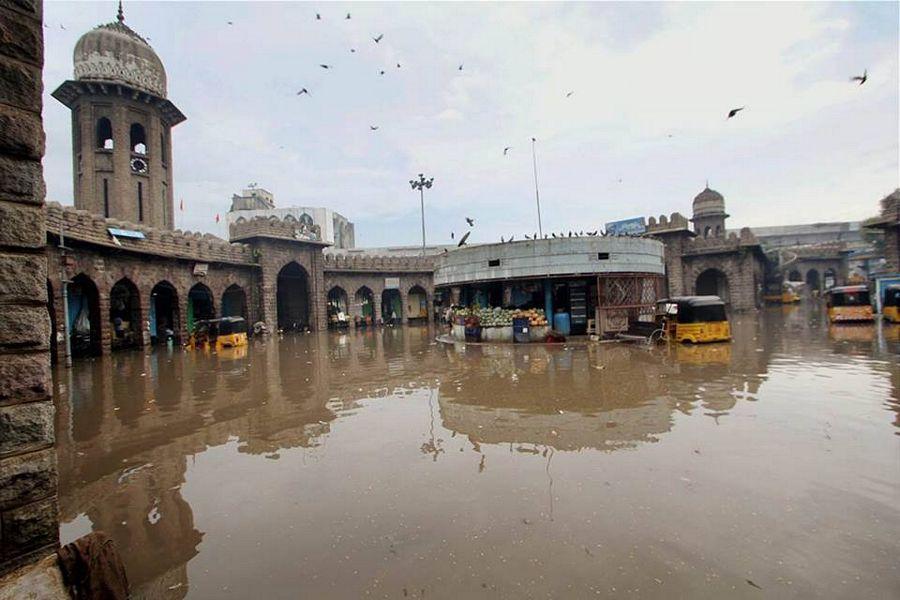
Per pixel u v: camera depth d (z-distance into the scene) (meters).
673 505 3.93
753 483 4.30
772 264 45.53
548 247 16.48
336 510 4.11
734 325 22.75
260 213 48.91
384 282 35.91
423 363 13.20
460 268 18.69
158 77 27.12
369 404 8.21
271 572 3.21
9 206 2.82
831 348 13.08
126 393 9.92
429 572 3.13
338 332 29.48
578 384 9.02
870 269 48.66
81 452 6.03
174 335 21.91
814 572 2.98
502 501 4.13
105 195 25.75
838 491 4.10
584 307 17.11
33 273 2.89
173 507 4.32
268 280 27.58
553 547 3.37
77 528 4.00
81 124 25.45
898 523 3.55
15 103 2.89
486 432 6.20
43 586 2.62
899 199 23.23
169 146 29.05
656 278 18.55
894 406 6.78
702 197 42.59
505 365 11.80
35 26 3.01
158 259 20.58
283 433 6.61
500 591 2.90
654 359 11.87
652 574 3.01
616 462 4.93
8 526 2.67
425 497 4.29
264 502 4.34
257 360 15.32
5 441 2.70
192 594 3.01
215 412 8.01
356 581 3.06
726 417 6.44
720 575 2.98
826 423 6.03
